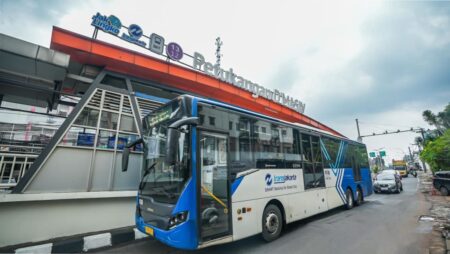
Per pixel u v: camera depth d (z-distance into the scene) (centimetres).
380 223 711
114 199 634
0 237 473
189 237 377
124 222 640
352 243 525
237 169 494
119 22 789
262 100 1338
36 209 520
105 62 752
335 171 868
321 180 767
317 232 618
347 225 691
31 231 506
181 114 438
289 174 629
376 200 1236
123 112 731
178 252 488
